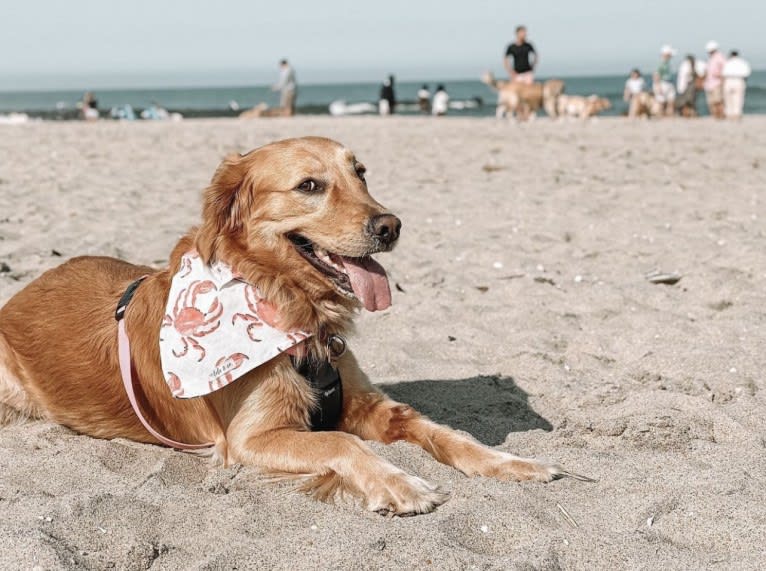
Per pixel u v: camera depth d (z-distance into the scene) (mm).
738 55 27469
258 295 4301
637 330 6266
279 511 3705
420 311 6824
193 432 4477
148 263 8406
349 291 4258
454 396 5203
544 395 5164
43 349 4758
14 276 7684
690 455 4250
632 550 3285
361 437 4543
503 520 3494
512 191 12820
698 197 11805
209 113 61219
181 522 3592
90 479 4062
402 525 3518
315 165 4234
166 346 4238
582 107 33219
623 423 4605
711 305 6941
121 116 43094
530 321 6594
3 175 14633
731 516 3525
